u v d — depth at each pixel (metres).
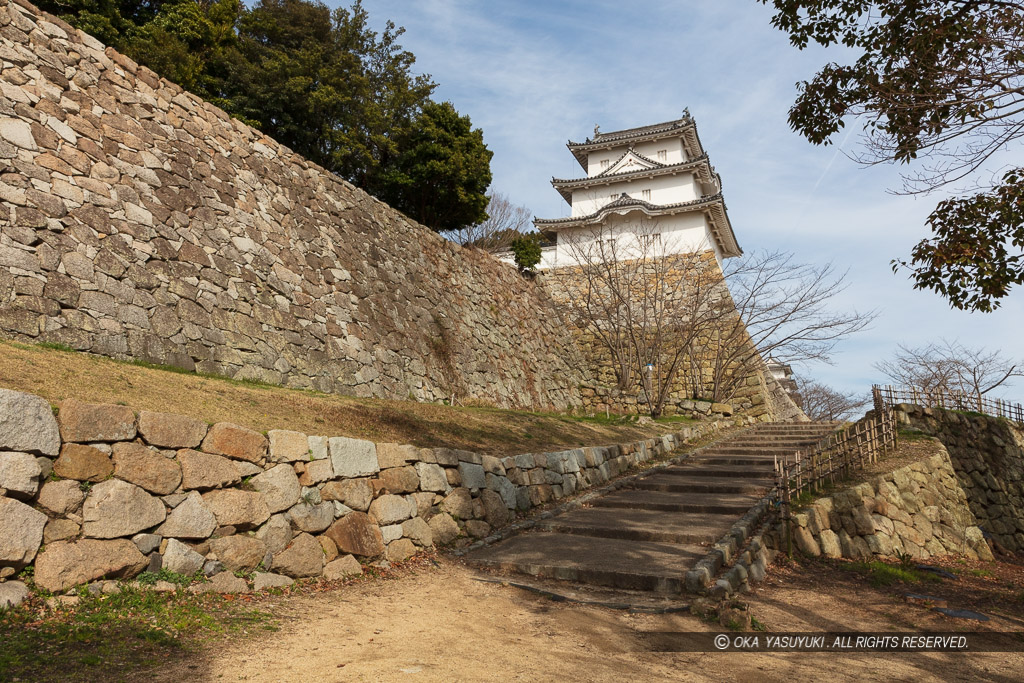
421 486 7.81
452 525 8.09
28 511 4.18
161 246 9.59
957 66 7.31
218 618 4.64
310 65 19.42
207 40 17.97
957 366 34.19
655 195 31.73
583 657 4.79
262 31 21.72
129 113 10.26
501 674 4.28
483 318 19.41
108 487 4.69
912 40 7.55
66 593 4.23
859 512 10.92
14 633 3.71
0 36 8.54
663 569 6.93
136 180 9.76
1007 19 6.93
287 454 6.20
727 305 23.69
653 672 4.56
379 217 16.41
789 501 10.20
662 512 10.19
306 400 9.30
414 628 5.15
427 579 6.67
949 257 7.11
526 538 8.65
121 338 8.30
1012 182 6.89
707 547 8.02
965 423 18.69
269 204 12.52
